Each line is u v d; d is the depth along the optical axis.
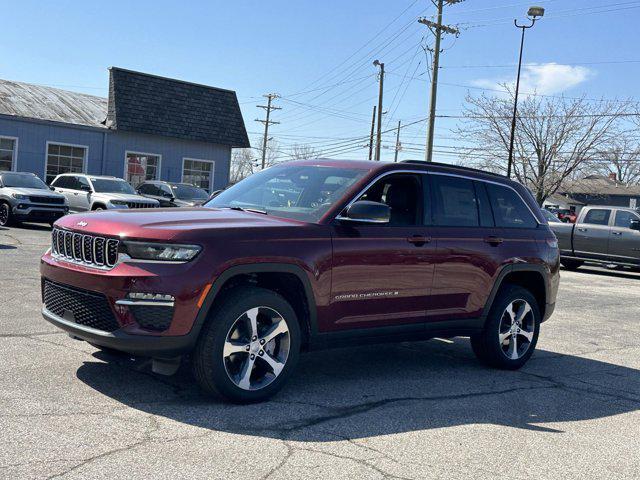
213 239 4.70
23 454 3.70
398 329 5.80
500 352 6.63
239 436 4.24
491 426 4.88
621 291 15.09
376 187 5.74
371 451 4.18
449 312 6.16
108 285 4.55
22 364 5.43
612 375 6.88
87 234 4.82
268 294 4.93
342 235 5.34
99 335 4.61
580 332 9.38
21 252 13.16
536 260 6.88
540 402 5.64
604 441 4.76
